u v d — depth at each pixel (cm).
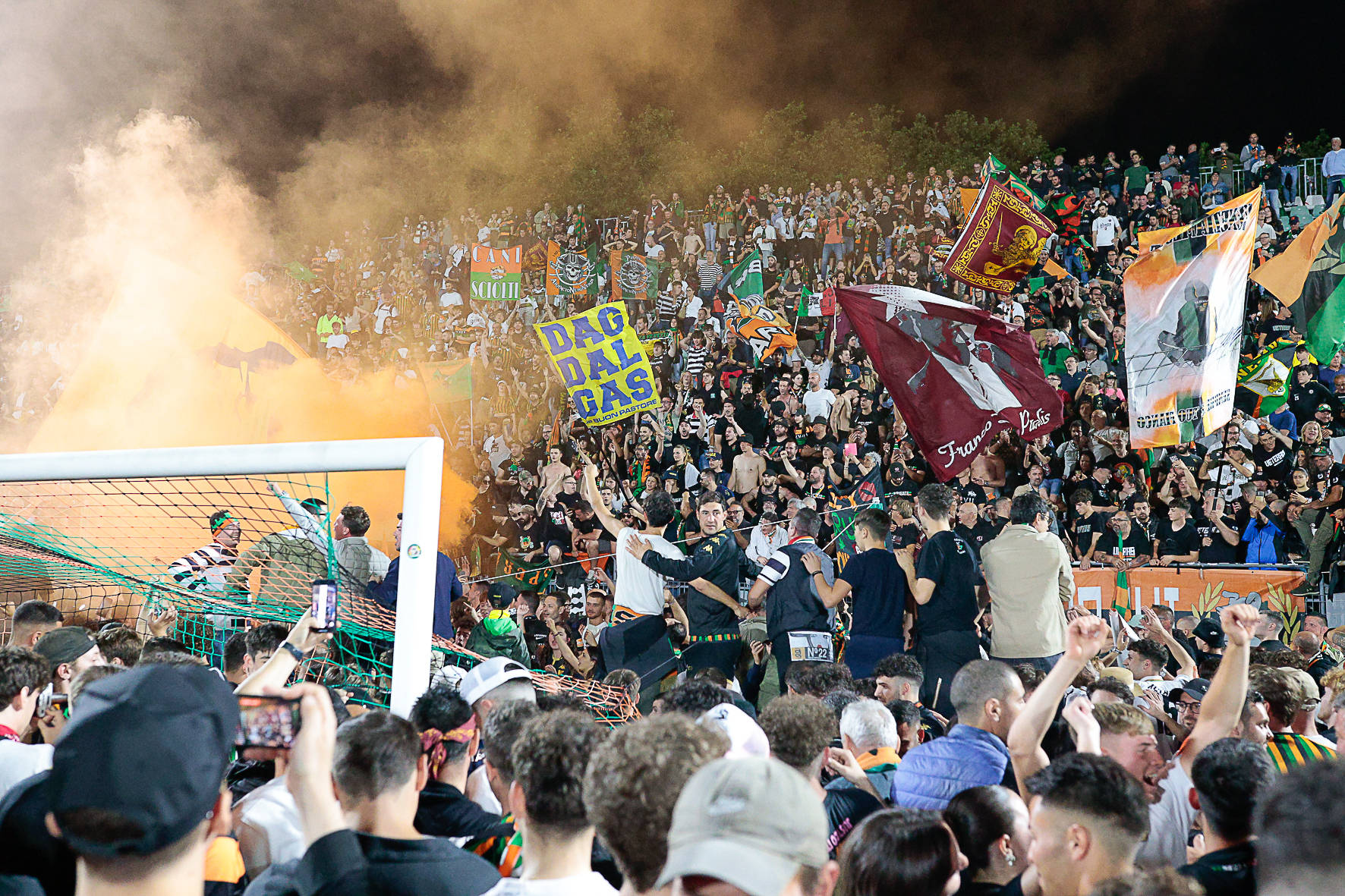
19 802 215
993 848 269
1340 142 1750
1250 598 924
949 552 608
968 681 356
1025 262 1121
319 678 495
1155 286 895
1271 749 368
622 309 1160
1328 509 1045
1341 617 1009
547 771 211
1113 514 1113
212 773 172
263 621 579
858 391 1438
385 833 230
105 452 456
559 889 209
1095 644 301
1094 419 1260
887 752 368
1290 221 1709
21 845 212
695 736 191
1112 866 231
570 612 1127
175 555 636
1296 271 1128
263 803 280
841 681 462
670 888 183
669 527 1327
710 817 159
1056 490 1229
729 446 1415
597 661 870
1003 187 1128
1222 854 252
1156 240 898
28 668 323
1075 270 1764
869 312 784
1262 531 1069
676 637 818
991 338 772
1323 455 1116
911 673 491
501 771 269
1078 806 233
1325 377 1331
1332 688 406
